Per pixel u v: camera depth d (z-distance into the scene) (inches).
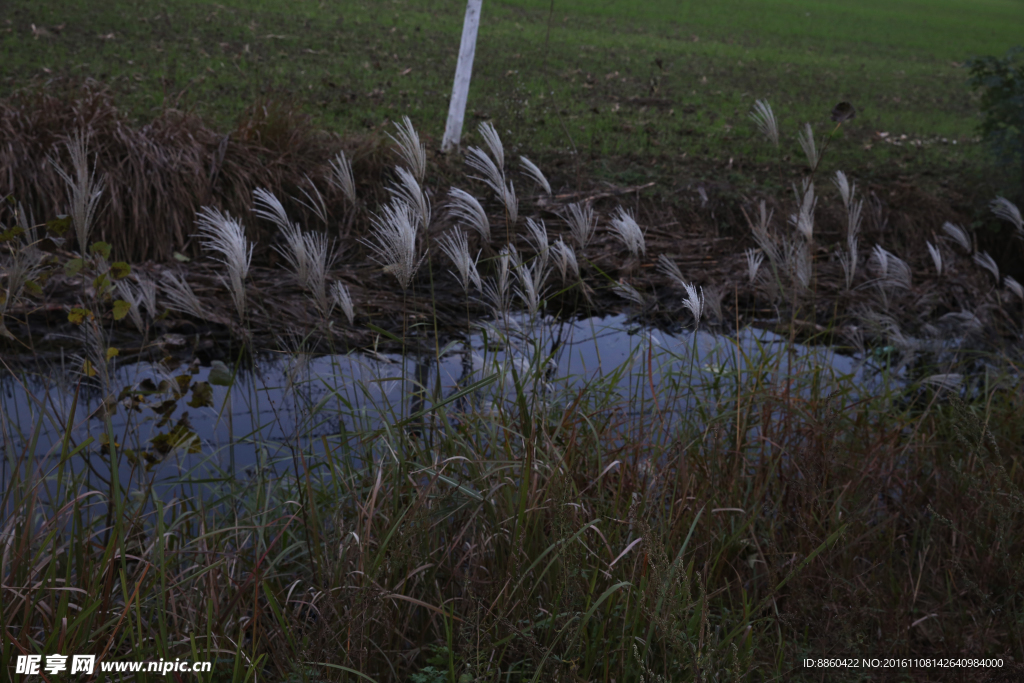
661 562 95.9
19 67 332.8
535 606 104.3
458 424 135.4
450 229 249.9
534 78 446.0
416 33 525.7
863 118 482.3
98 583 95.0
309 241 121.8
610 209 289.6
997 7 1337.4
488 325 159.5
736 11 893.2
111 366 172.1
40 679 84.5
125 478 139.8
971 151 424.5
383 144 277.9
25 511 103.7
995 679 104.3
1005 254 301.0
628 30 673.6
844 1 1141.7
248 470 147.1
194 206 240.7
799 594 114.7
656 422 150.7
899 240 300.7
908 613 117.7
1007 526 121.6
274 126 269.9
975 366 224.1
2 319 131.6
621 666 98.7
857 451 145.8
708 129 398.3
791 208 298.4
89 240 226.5
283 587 114.1
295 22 502.9
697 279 255.1
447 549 113.7
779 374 171.5
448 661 96.3
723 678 100.7
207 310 204.2
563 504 100.0
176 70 367.6
